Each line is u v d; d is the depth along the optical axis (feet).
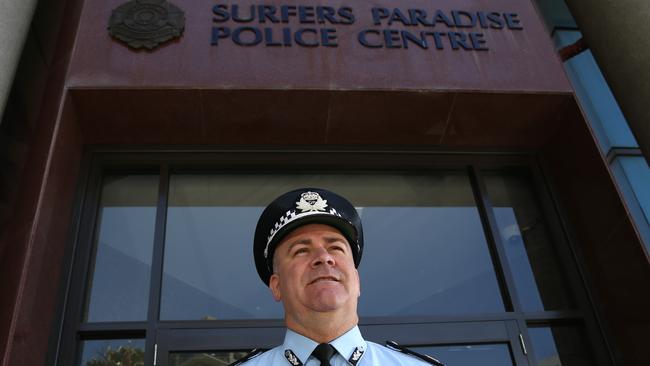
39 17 15.70
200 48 13.88
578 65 19.10
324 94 13.64
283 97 13.58
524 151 15.51
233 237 13.85
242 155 14.55
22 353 9.97
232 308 12.78
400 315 13.01
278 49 14.16
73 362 11.28
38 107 14.53
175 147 14.38
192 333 11.81
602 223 13.64
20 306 10.00
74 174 13.21
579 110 14.33
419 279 13.79
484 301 13.47
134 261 13.06
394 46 14.58
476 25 15.39
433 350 12.37
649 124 13.35
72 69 13.17
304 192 7.33
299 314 6.38
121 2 14.33
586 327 13.12
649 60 13.52
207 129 14.10
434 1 15.75
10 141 13.98
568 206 14.67
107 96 13.09
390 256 14.08
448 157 15.24
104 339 11.76
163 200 13.70
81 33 13.74
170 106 13.46
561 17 20.33
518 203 15.12
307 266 6.62
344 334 6.39
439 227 14.58
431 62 14.42
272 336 11.94
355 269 7.03
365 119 14.30
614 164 16.84
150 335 11.69
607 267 13.41
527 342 12.53
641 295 12.53
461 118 14.57
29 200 11.18
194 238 13.66
